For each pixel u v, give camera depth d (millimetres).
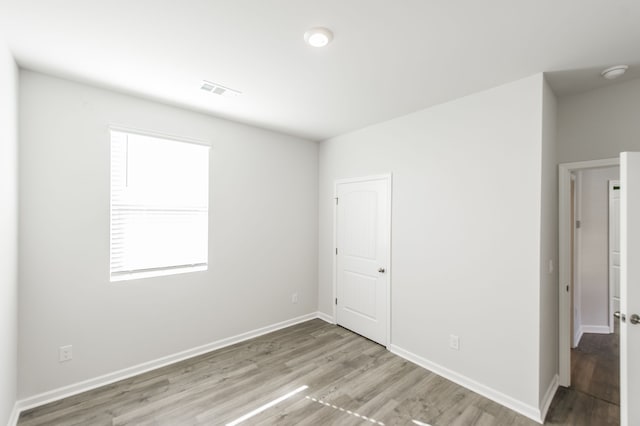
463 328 2432
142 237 2629
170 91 2414
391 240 3037
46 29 1606
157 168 2717
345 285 3627
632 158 1742
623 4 1365
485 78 2145
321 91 2398
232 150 3166
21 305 2035
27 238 2057
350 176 3547
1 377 1663
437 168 2645
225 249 3115
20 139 2029
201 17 1502
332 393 2295
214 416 2020
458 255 2479
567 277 2398
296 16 1488
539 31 1592
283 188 3645
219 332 3068
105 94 2377
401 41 1702
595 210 3533
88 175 2299
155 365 2627
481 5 1390
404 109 2783
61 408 2068
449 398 2248
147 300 2594
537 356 2027
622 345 1761
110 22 1546
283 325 3645
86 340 2289
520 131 2141
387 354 2955
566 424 1971
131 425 1919
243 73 2109
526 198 2104
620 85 2156
